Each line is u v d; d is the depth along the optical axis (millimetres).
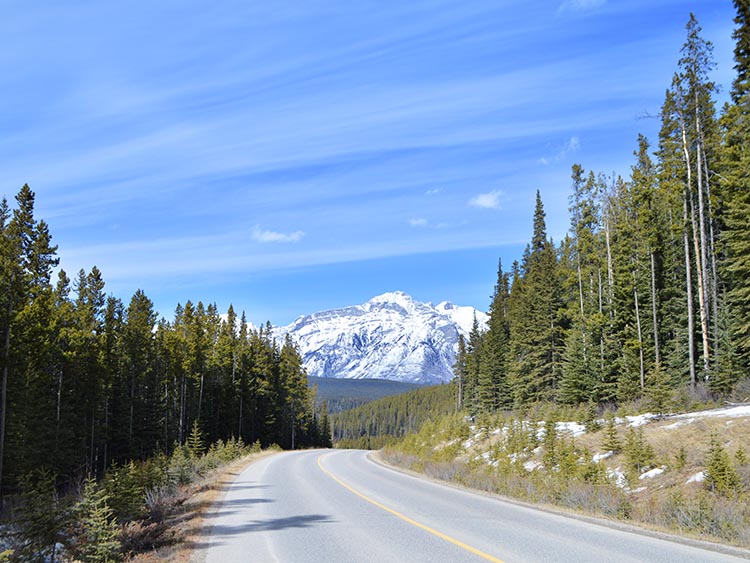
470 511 13562
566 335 49812
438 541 9570
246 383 84000
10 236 34500
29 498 9633
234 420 80688
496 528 10961
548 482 18281
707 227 38188
